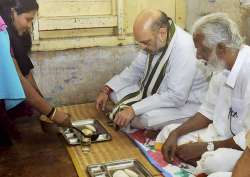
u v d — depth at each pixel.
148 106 2.72
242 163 1.46
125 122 2.70
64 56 3.59
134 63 3.21
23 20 2.58
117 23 3.69
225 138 2.31
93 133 2.76
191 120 2.47
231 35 2.01
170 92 2.71
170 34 2.73
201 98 2.81
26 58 2.88
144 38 2.64
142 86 3.03
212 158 2.00
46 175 2.27
